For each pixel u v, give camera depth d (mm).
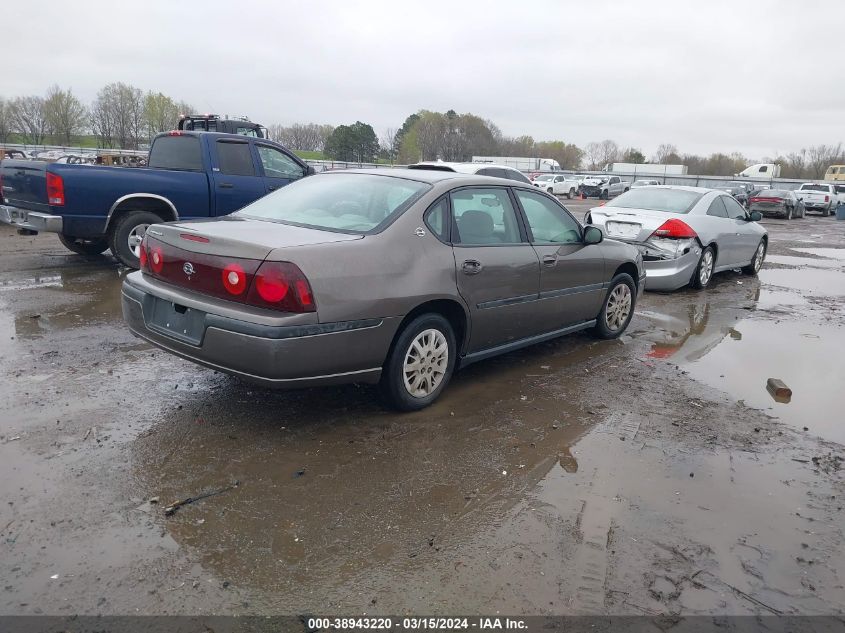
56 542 2744
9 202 8680
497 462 3699
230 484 3295
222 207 8961
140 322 4105
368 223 4105
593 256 5781
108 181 8000
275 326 3453
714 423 4441
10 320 6035
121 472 3348
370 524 3014
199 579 2574
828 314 8305
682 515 3230
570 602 2561
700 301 8852
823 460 3938
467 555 2818
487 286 4570
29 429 3771
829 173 57312
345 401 4453
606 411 4570
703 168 89312
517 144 91812
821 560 2918
